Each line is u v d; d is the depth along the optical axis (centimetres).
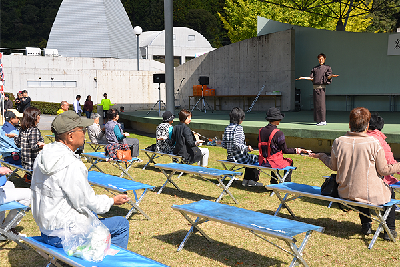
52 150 254
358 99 1866
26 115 587
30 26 10288
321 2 2988
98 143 917
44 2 10725
